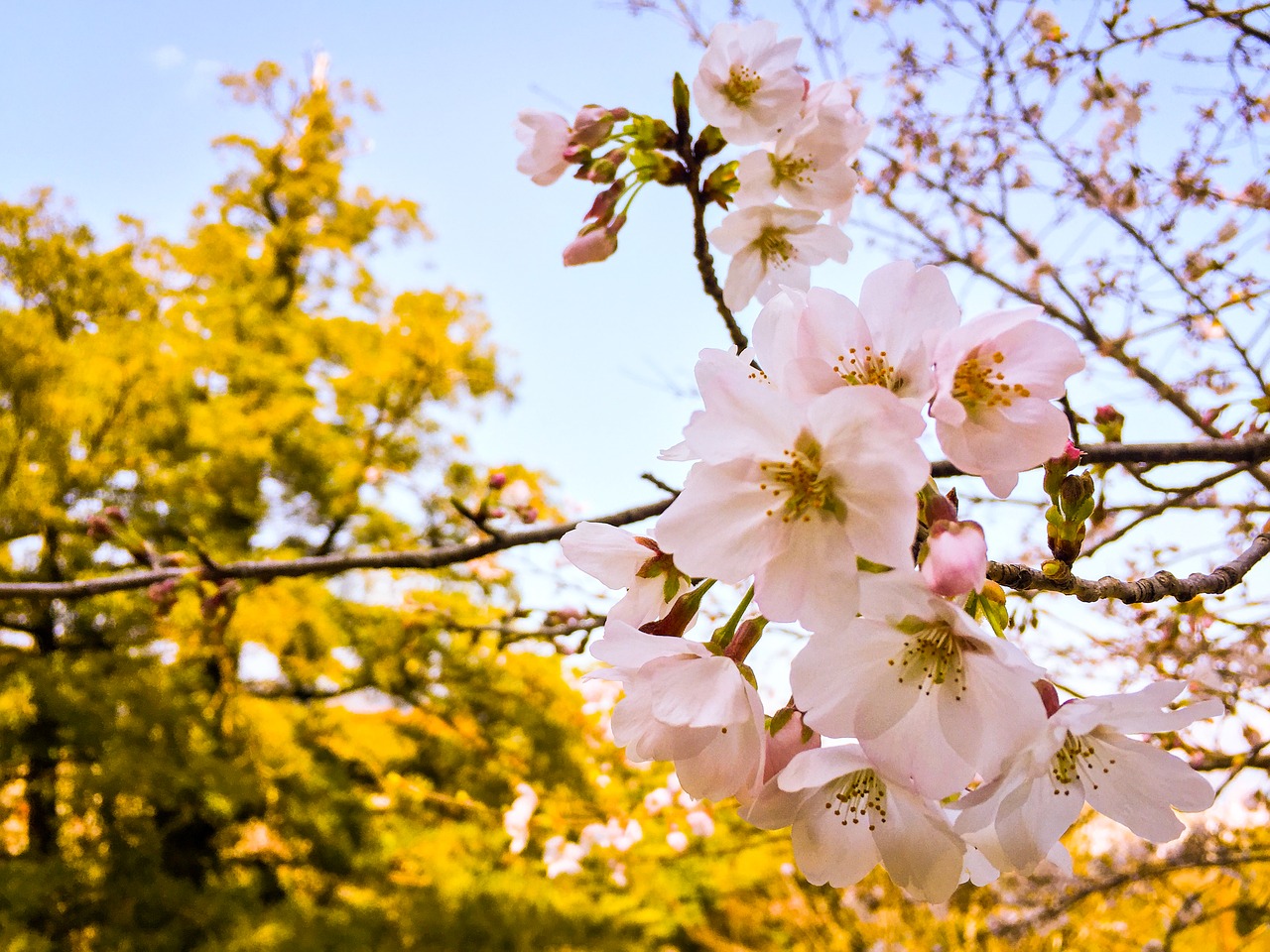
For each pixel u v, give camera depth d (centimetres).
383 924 716
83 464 726
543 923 704
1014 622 173
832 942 711
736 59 175
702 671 95
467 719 833
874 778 99
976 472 90
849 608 85
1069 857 94
